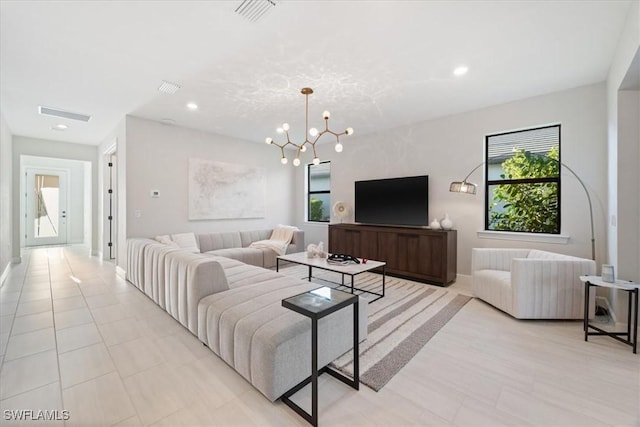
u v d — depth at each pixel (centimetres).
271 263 515
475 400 166
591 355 215
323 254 403
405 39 235
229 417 153
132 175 423
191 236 463
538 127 363
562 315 275
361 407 160
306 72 292
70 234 833
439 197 443
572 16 209
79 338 239
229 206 550
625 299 256
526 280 277
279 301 211
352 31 224
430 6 196
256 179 598
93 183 621
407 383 181
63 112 405
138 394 170
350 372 193
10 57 260
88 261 561
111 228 586
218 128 495
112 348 223
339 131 515
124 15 204
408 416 153
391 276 459
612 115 279
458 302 335
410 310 308
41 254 640
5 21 209
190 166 490
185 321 246
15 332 249
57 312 295
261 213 608
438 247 402
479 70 290
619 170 256
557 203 356
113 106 384
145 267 334
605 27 222
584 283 267
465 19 211
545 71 293
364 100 370
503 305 297
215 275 237
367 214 518
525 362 206
